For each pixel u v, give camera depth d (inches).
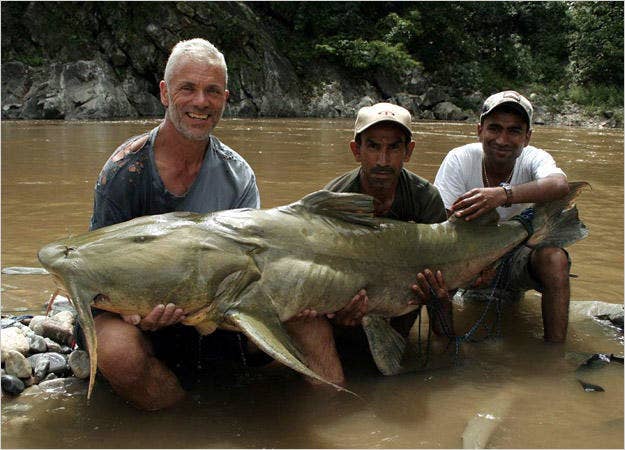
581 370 141.2
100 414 117.9
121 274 115.7
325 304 133.0
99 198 135.5
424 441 110.9
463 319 174.9
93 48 948.6
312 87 1085.8
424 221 154.1
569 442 110.7
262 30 1114.1
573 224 162.1
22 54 911.0
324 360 134.1
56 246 118.0
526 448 108.4
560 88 1262.3
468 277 154.2
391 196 150.5
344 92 1114.7
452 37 1256.2
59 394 125.1
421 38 1257.4
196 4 996.6
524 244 161.2
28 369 128.7
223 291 121.2
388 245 142.6
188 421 116.5
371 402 125.4
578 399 127.3
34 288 177.2
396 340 142.9
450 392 130.2
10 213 258.5
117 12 956.6
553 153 571.5
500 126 166.9
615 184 378.6
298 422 116.9
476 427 114.4
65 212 261.7
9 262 196.5
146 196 136.9
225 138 599.5
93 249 117.1
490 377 137.7
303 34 1184.2
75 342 141.0
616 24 1286.9
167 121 135.9
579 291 187.5
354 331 156.0
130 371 114.9
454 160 178.7
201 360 144.2
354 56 1122.7
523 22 1373.0
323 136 649.6
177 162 137.7
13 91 862.5
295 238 131.2
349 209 139.9
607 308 172.7
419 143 610.2
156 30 957.8
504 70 1288.1
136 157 135.3
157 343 136.1
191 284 118.6
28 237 223.5
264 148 514.3
